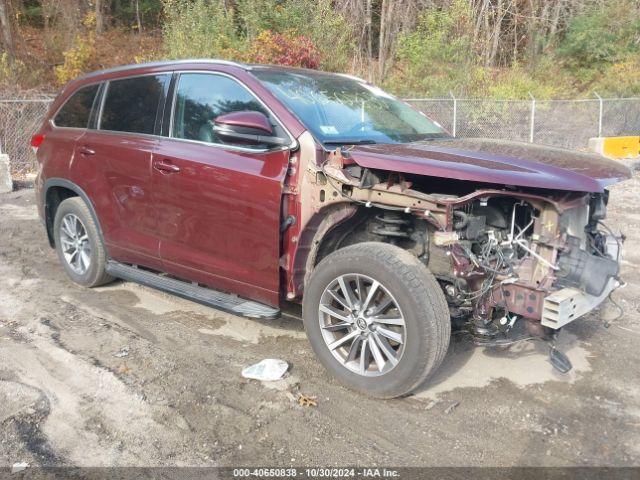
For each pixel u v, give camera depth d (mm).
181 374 3787
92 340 4285
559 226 3223
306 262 3789
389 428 3229
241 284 4039
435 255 3547
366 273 3334
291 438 3123
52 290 5387
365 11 23172
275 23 17828
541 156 3549
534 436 3172
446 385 3697
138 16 26984
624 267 6266
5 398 3441
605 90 23234
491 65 25328
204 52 16516
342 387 3645
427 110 16344
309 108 3979
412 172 3188
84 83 5359
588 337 4457
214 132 3764
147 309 4949
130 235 4742
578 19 25859
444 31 19406
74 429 3158
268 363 3834
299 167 3643
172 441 3074
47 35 23188
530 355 4125
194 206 4152
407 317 3207
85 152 5008
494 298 3332
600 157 3816
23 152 12961
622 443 3121
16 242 7141
